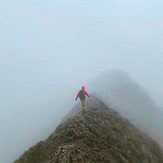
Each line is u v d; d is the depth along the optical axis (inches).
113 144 237.5
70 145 202.7
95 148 209.3
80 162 167.9
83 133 245.4
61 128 277.7
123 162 195.9
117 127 303.1
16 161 202.1
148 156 250.8
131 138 284.5
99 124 288.5
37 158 197.0
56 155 187.9
